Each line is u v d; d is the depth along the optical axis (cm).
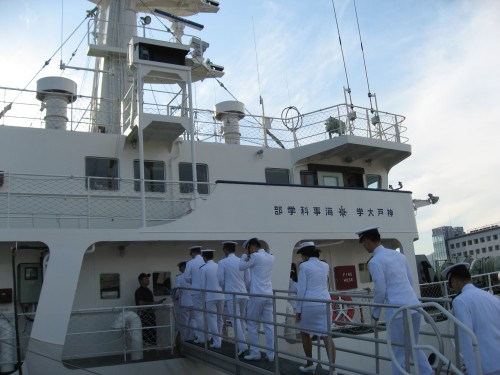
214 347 909
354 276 1427
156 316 1055
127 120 1273
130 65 1205
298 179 1456
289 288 1180
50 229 935
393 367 564
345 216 1276
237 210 1131
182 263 1064
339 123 1423
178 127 1179
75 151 1184
